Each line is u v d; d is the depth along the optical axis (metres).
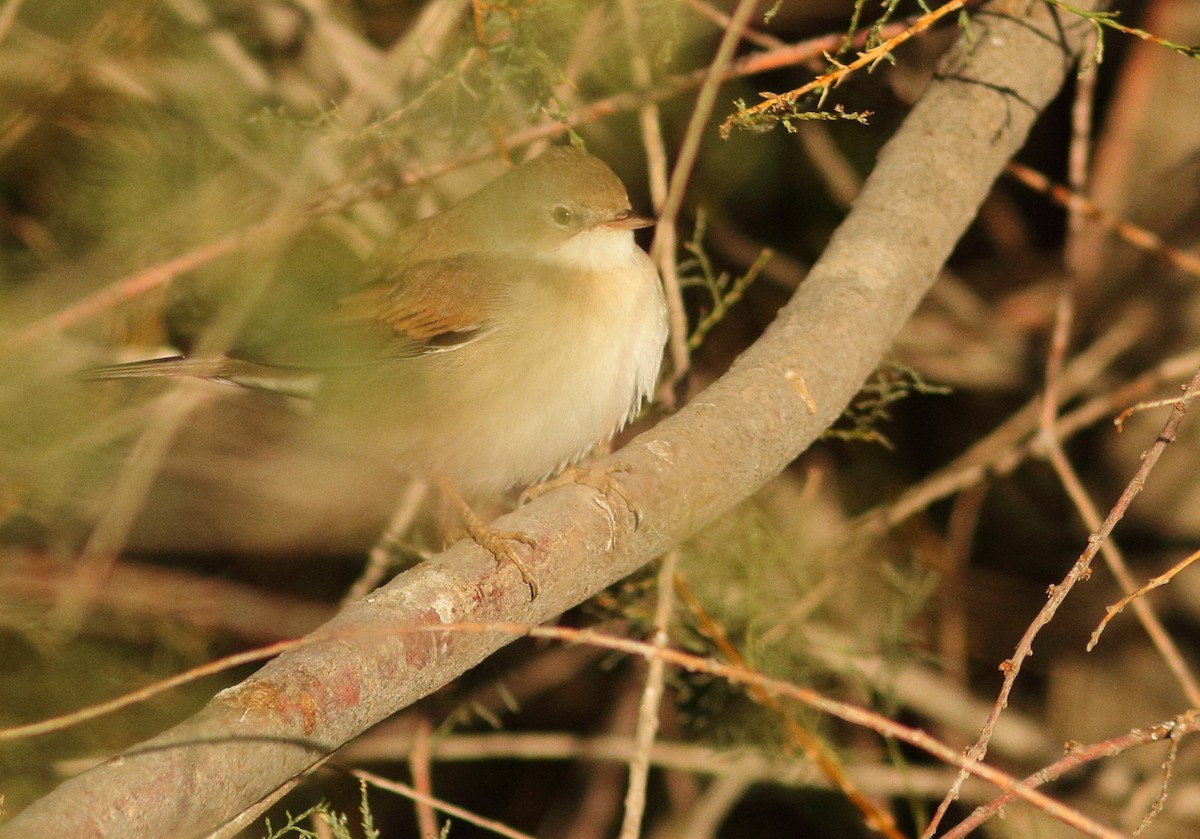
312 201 9.83
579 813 12.88
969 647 12.48
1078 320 12.75
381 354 8.91
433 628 5.71
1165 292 12.01
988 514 13.22
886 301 7.97
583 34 10.01
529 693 12.30
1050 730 12.09
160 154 10.45
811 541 11.48
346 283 9.74
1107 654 11.95
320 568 12.32
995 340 13.03
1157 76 11.95
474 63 9.73
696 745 11.48
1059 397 12.02
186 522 11.98
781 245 12.86
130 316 10.40
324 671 5.68
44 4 10.10
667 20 9.78
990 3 9.19
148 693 5.74
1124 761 11.61
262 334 9.34
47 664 10.99
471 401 8.70
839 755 10.90
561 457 8.86
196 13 10.40
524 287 8.71
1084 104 10.02
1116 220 10.41
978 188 8.58
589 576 6.83
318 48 11.01
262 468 12.02
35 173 10.46
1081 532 12.27
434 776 12.98
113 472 11.34
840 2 11.92
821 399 7.57
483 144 10.04
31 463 10.05
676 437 7.23
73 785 4.97
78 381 9.66
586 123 10.73
